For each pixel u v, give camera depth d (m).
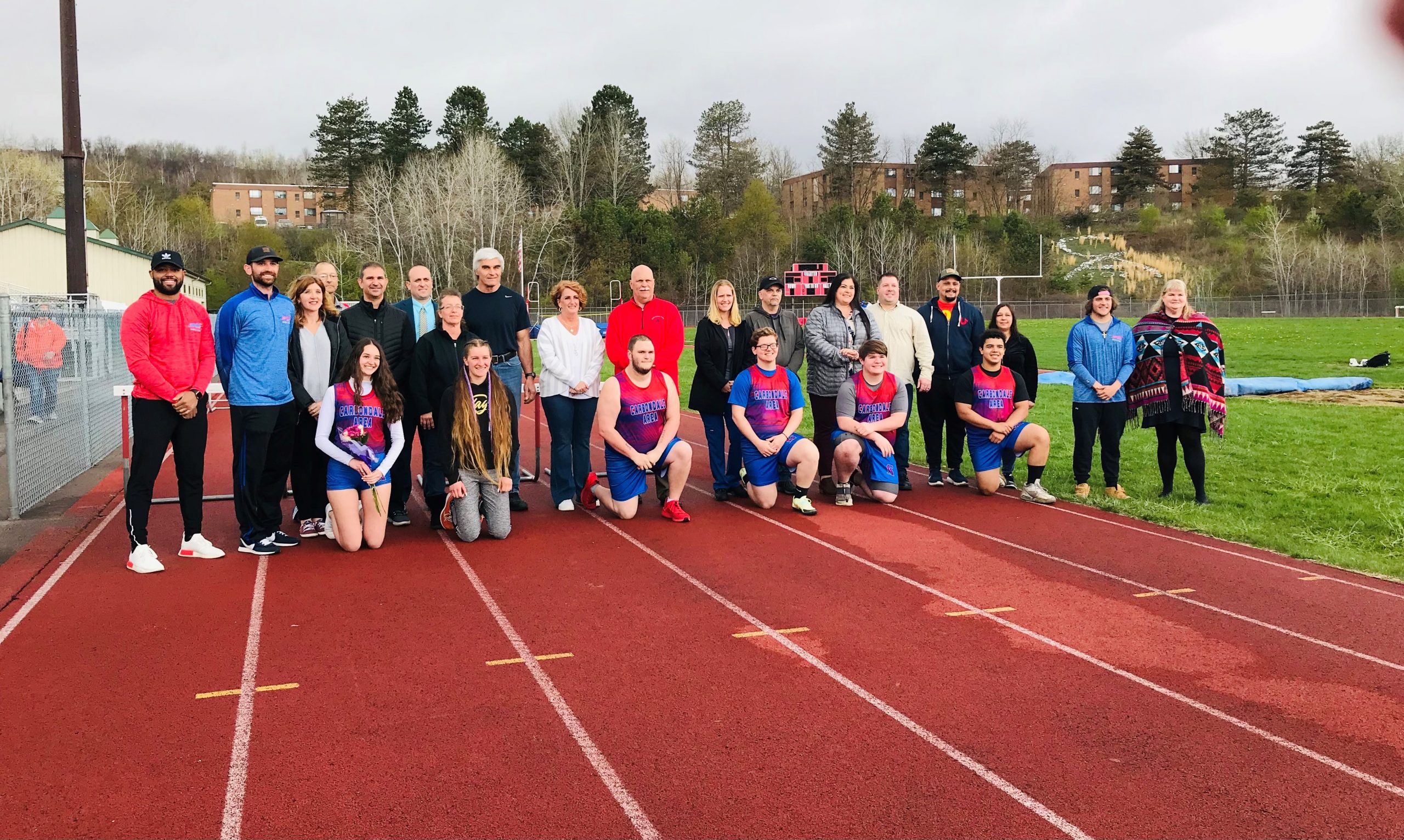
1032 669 4.44
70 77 11.23
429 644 4.73
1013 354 8.88
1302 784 3.35
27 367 7.88
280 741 3.65
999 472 8.66
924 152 101.88
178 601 5.41
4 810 3.13
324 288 7.20
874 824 3.07
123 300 32.50
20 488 7.59
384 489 6.66
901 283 75.62
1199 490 8.34
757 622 5.11
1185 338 8.22
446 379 7.38
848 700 4.07
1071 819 3.10
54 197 68.50
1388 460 10.21
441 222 59.38
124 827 3.03
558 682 4.25
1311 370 23.34
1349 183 91.06
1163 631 5.00
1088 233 100.69
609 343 8.10
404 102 74.56
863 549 6.71
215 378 19.17
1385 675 4.39
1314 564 6.36
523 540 6.98
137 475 5.99
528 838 2.98
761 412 7.94
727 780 3.36
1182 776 3.41
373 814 3.11
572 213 64.69
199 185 100.50
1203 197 108.12
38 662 4.45
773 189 97.81
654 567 6.19
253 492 6.46
